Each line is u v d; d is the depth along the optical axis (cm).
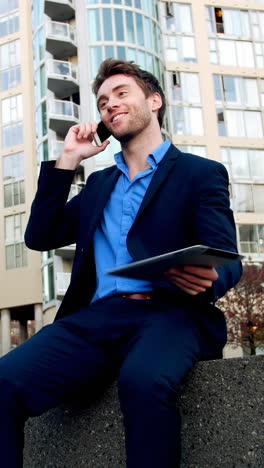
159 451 178
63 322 226
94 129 270
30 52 3791
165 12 3669
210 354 218
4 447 198
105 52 3369
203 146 3456
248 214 3381
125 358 209
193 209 232
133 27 3422
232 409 202
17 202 3569
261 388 200
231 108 3562
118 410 218
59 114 3322
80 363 217
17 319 3781
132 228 234
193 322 216
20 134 3684
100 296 238
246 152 3506
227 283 223
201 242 222
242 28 3747
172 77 3550
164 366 189
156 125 266
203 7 3722
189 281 203
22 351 213
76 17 3466
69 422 231
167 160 246
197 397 207
